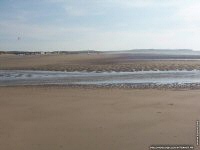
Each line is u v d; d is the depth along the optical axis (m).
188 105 18.41
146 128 13.95
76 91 24.70
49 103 19.61
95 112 16.94
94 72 42.41
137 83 29.95
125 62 61.16
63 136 13.08
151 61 64.31
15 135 13.30
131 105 18.59
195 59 74.56
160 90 24.84
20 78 35.31
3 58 84.00
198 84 28.91
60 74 39.72
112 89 25.81
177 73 39.78
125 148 11.77
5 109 18.03
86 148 11.82
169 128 13.91
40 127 14.35
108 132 13.47
